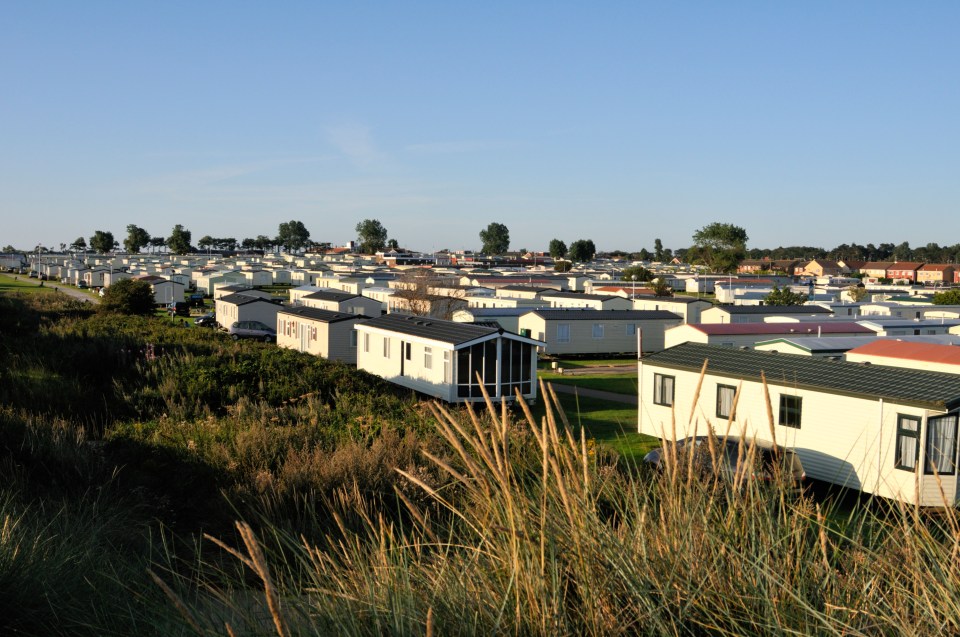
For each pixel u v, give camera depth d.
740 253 124.69
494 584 3.26
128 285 55.72
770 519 3.31
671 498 3.40
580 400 26.77
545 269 130.00
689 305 46.31
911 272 137.88
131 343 29.48
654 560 3.21
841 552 3.56
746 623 3.01
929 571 3.09
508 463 3.20
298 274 100.62
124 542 8.74
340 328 34.69
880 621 3.00
